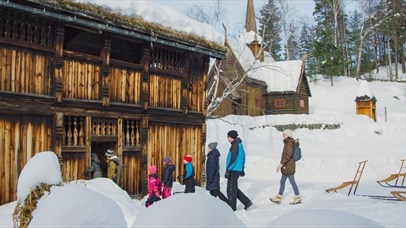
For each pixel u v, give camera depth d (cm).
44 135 871
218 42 1320
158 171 1147
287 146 1033
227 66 3253
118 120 1030
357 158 1947
